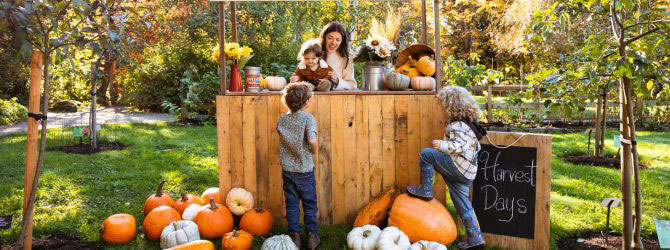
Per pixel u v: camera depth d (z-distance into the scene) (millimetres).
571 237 3611
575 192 4762
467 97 3211
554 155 6691
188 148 7246
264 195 3807
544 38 3098
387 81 3840
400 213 3336
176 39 13539
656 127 9805
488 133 3568
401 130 3732
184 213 3674
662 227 2998
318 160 3756
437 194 3746
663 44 2967
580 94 3414
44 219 3840
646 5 2947
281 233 3666
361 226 3527
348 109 3730
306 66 3941
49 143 7457
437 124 3697
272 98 3738
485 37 20062
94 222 3830
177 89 12844
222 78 3742
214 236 3525
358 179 3779
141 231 3699
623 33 2871
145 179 5285
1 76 13562
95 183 5070
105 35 3082
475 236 3291
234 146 3775
